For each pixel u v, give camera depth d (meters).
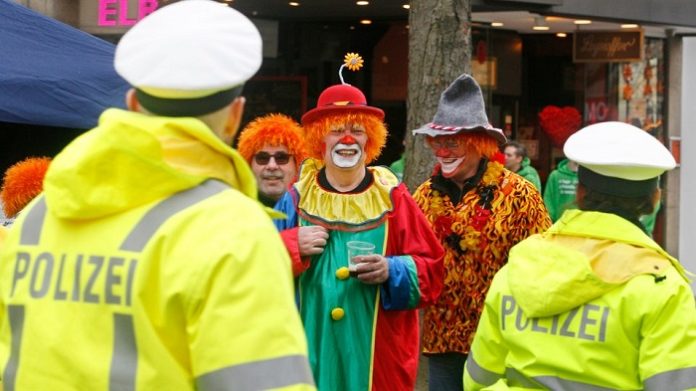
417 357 5.13
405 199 5.09
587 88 13.77
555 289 3.28
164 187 2.36
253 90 13.05
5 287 2.53
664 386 3.13
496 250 5.60
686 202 14.44
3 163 8.70
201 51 2.38
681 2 12.70
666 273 3.25
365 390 4.85
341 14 12.34
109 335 2.33
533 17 12.05
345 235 4.97
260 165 5.84
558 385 3.32
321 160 5.20
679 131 14.36
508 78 13.38
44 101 6.57
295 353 2.27
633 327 3.22
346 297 4.86
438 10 7.66
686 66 14.38
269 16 12.67
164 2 11.20
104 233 2.38
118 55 2.44
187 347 2.30
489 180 5.68
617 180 3.38
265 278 2.27
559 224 3.43
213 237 2.29
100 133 2.34
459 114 5.74
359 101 5.10
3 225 5.36
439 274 5.05
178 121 2.35
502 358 3.55
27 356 2.41
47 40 6.86
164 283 2.28
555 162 13.62
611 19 12.19
